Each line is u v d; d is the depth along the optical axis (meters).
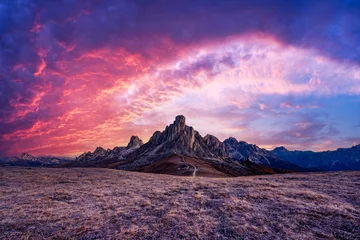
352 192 19.33
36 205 17.69
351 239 10.83
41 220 14.16
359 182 23.80
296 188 21.92
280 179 29.59
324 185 23.02
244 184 24.77
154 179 33.03
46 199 19.64
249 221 13.30
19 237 11.80
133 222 13.63
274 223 12.85
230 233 11.78
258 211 14.94
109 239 11.41
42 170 41.59
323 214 13.95
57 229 12.77
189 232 11.96
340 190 20.30
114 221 13.84
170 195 20.36
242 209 15.37
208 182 27.69
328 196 18.17
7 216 15.03
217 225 12.83
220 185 24.56
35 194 21.55
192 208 16.06
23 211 16.06
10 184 27.17
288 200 17.06
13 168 43.34
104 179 32.59
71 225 13.29
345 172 33.56
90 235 11.91
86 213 15.48
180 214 14.75
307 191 19.78
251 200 17.59
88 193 21.78
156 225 13.02
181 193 21.05
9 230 12.73
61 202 18.55
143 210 15.90
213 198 18.59
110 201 18.69
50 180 30.69
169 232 12.06
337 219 13.15
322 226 12.33
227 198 18.30
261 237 11.23
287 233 11.57
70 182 29.33
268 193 19.47
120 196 20.52
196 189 22.69
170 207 16.39
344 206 15.39
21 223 13.68
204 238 11.30
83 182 29.38
